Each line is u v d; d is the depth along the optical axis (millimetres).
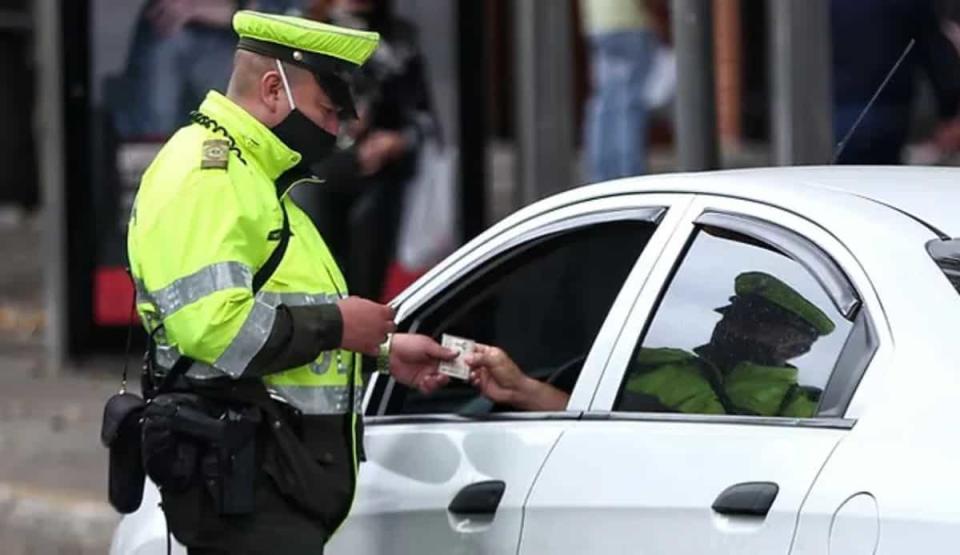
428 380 16109
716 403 13875
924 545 11586
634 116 42188
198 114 14773
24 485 31375
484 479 15000
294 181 14914
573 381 16734
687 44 25016
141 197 14430
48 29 38469
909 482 11852
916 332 12531
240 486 14094
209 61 38375
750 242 14125
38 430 35281
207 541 14336
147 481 17500
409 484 15586
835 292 13250
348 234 38125
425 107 38750
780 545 12453
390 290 38562
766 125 65250
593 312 16094
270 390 14477
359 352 14477
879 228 13344
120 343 39969
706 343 14141
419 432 15805
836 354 13047
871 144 30344
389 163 38250
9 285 51844
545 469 14516
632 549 13617
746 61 65125
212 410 14273
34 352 43188
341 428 14758
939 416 12023
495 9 70750
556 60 31344
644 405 14359
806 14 26297
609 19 41906
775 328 13656
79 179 39125
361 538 15836
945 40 30750
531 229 16125
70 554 29203
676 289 14555
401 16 38500
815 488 12383
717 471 13164
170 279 14016
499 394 16344
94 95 38750
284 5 37906
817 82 26406
